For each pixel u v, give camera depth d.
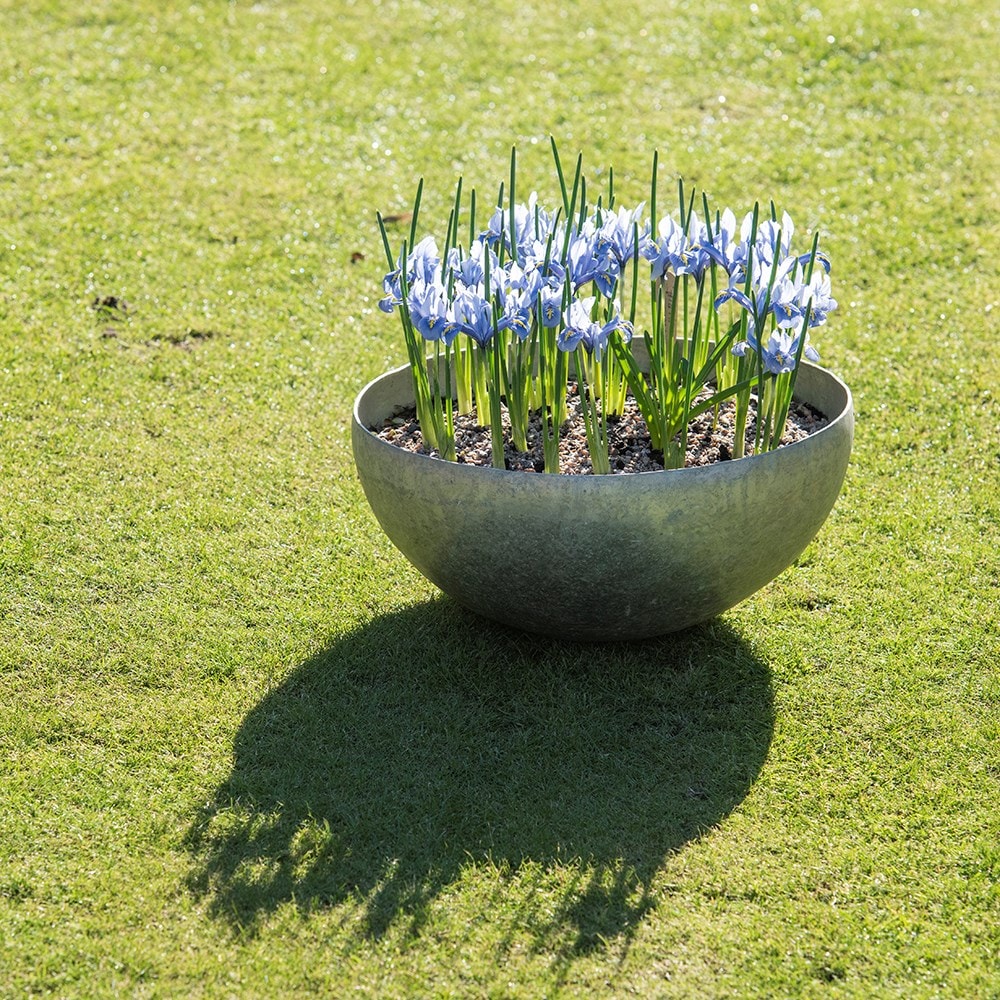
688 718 4.56
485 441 4.93
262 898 3.80
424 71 11.28
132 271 8.06
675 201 9.16
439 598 5.23
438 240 8.65
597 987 3.52
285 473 6.14
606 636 4.60
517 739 4.45
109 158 9.56
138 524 5.71
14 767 4.32
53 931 3.69
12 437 6.33
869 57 11.54
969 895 3.81
